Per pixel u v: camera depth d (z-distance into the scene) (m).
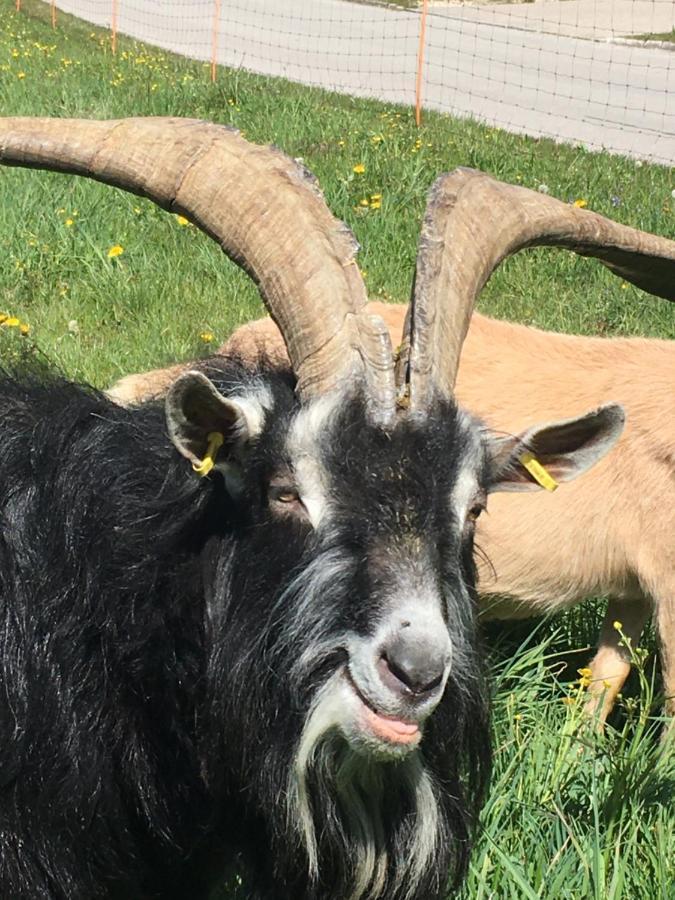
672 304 4.27
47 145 2.08
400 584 1.75
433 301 1.91
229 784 1.94
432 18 15.16
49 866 1.95
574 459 2.01
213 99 7.20
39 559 1.98
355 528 1.78
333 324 1.88
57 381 2.13
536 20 15.22
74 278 4.16
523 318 4.15
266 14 15.30
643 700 2.74
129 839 1.99
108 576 1.94
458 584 1.83
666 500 2.70
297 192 1.96
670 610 2.71
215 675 1.88
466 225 2.03
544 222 2.12
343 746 1.87
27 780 1.95
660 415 2.72
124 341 3.69
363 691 1.75
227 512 1.89
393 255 4.49
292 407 1.85
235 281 4.16
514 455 1.98
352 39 13.29
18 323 3.47
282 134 6.25
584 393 2.77
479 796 2.02
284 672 1.82
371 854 1.92
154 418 2.00
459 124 7.84
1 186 4.68
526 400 2.78
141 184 2.04
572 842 2.20
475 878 2.16
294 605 1.80
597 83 10.84
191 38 12.84
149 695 1.94
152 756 1.96
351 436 1.80
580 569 2.78
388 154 5.86
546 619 2.90
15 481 2.02
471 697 1.93
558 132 8.46
